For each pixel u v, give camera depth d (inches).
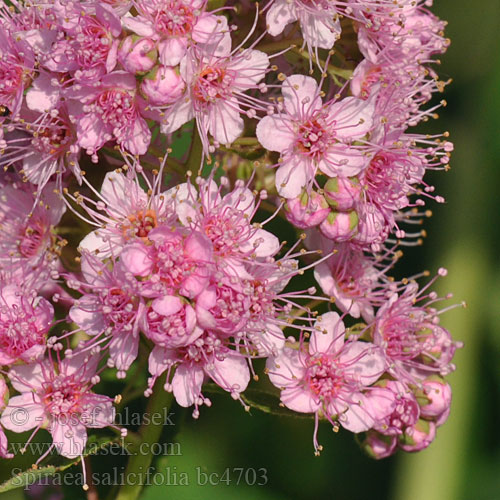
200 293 9.4
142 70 9.4
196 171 9.7
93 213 9.6
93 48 9.5
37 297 9.7
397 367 9.9
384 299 10.0
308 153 9.6
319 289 10.2
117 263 9.4
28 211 9.8
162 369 9.5
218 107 9.6
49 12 9.7
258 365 10.3
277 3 9.6
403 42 9.9
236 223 9.5
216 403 10.7
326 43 9.6
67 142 9.7
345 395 9.7
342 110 9.7
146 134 9.6
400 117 9.9
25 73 9.7
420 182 9.9
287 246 10.1
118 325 9.5
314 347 9.7
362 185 9.7
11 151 9.8
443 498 10.8
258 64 9.6
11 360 9.6
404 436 10.0
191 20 9.5
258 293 9.6
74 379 9.6
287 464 10.8
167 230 9.4
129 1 9.6
